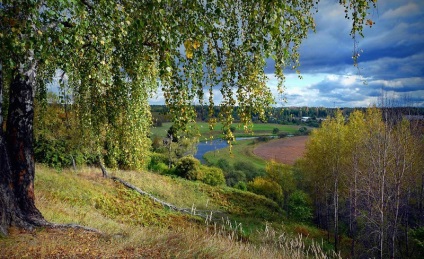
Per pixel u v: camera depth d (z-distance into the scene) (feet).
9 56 15.70
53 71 28.45
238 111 18.72
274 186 134.21
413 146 94.32
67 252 18.29
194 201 91.09
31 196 22.85
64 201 46.09
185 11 13.55
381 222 73.56
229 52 17.28
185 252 20.79
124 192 74.64
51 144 71.15
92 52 21.34
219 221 74.49
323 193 124.26
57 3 14.94
